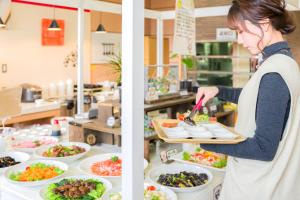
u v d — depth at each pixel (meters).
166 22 7.12
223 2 5.16
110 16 6.48
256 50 1.10
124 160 0.87
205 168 1.90
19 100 2.43
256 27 1.03
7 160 1.94
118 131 2.16
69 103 4.14
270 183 1.08
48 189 1.56
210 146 1.01
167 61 7.42
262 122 0.96
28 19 4.91
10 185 1.67
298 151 1.09
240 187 1.15
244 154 0.96
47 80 5.30
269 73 0.99
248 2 1.02
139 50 0.83
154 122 1.28
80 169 1.85
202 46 5.44
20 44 4.83
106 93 4.76
